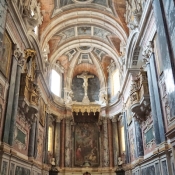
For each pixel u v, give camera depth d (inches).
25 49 519.2
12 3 410.9
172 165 342.6
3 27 370.6
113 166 802.2
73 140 856.9
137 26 515.8
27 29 517.0
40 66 650.8
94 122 887.7
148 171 466.9
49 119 794.2
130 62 639.1
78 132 872.9
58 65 917.2
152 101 429.4
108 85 940.0
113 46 836.0
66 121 864.9
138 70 637.9
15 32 450.9
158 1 345.7
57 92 897.5
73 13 735.7
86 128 880.9
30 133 556.7
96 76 991.6
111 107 881.5
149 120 495.8
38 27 692.1
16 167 425.7
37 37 633.6
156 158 404.8
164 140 366.6
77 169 801.6
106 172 795.4
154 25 427.5
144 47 506.9
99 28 791.1
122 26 700.7
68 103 892.6
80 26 790.5
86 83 964.0
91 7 728.3
